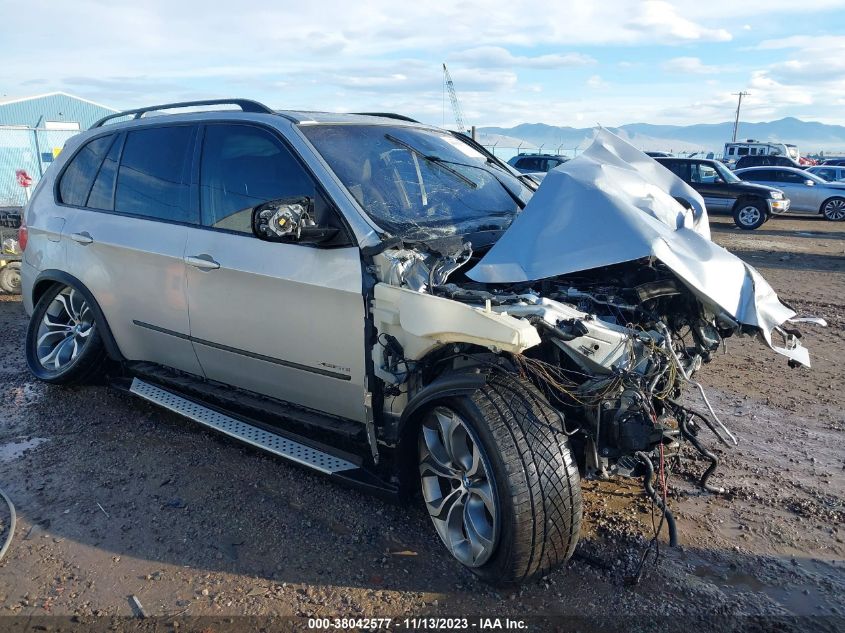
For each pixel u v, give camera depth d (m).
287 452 3.65
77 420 4.77
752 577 3.09
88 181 4.98
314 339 3.50
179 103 4.55
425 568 3.15
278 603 2.93
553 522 2.76
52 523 3.53
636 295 3.33
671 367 3.11
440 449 3.15
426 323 2.97
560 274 3.18
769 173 21.03
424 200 3.88
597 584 3.03
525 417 2.81
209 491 3.82
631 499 3.73
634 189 3.64
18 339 6.77
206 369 4.28
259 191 3.81
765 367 6.01
